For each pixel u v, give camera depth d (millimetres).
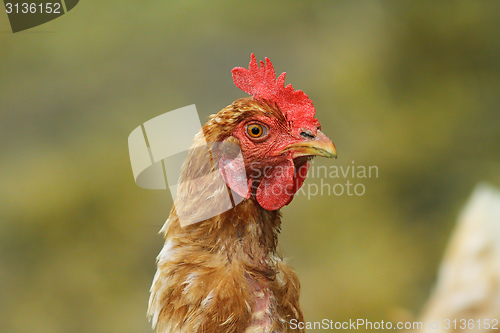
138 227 15055
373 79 17984
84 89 17000
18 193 15055
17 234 14703
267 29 18234
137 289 14391
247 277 4852
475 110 17672
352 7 18750
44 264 14430
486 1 18422
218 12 17969
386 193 16328
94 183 15305
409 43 18422
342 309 12328
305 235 15211
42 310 13445
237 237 4910
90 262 14508
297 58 18125
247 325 4715
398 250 14570
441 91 17953
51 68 16969
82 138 16266
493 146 17094
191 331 4656
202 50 17734
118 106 16828
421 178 16531
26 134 16391
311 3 18531
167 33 17625
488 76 18094
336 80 17812
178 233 4984
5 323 13312
